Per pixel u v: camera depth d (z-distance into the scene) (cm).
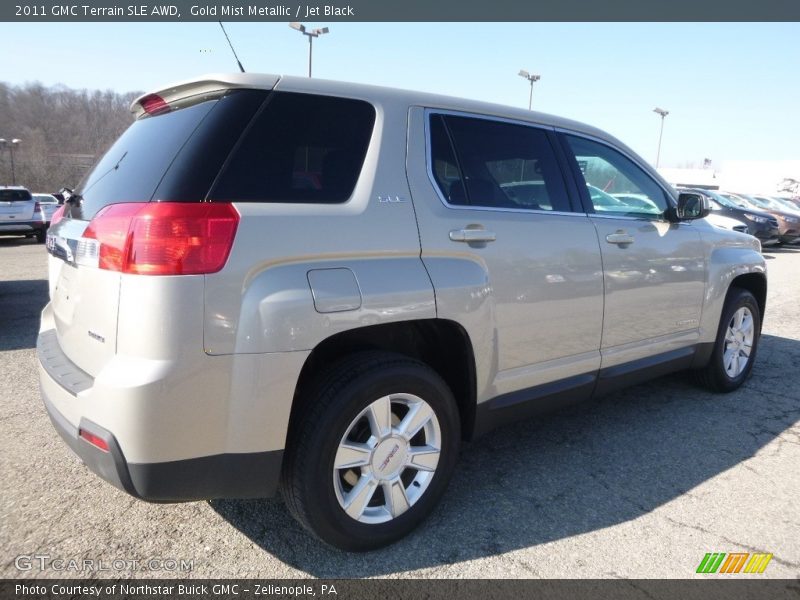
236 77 221
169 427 194
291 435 223
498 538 256
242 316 201
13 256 1367
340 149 238
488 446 351
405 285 237
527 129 314
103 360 204
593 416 401
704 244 398
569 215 315
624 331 344
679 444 356
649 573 234
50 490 284
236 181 208
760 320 471
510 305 278
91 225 213
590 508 282
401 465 245
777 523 271
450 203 265
